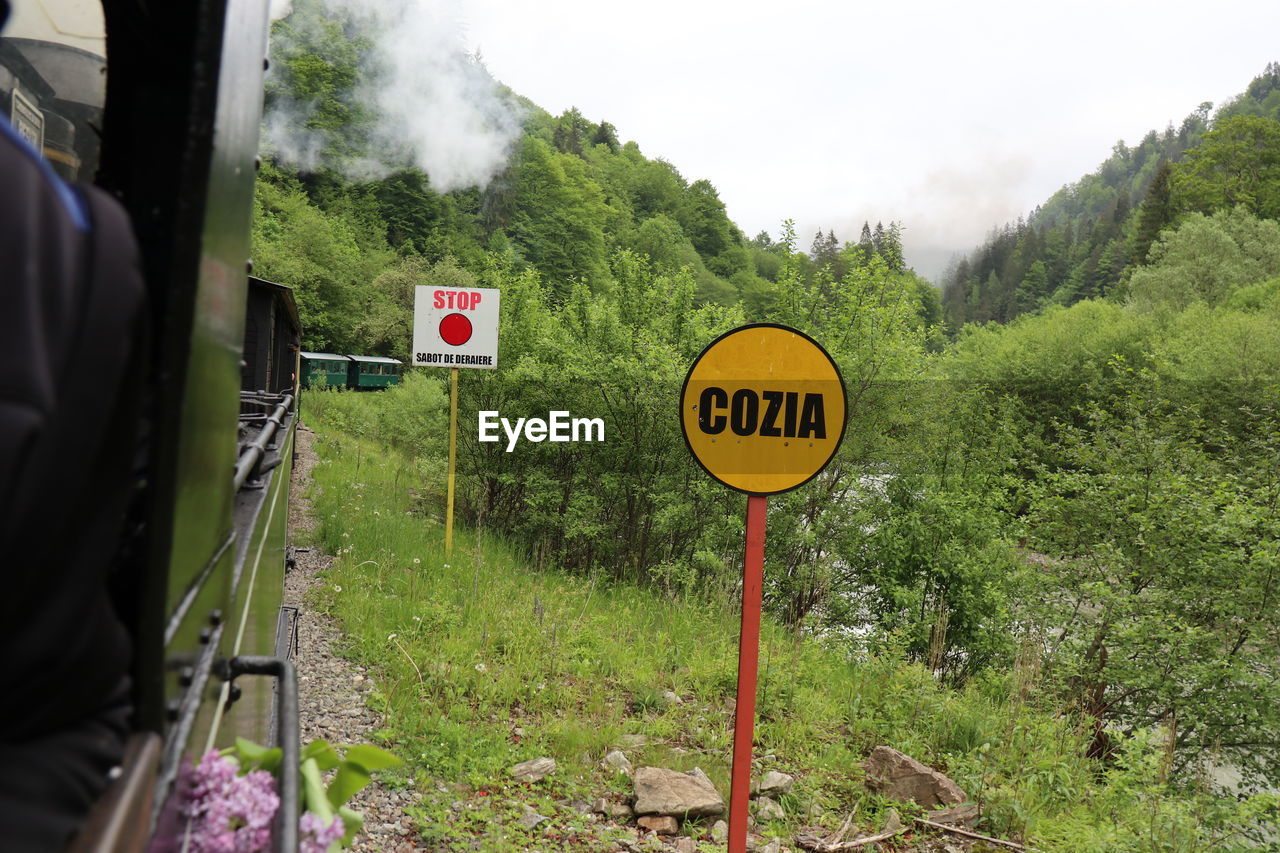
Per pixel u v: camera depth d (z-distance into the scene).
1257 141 105.31
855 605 11.77
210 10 1.06
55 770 0.90
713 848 4.57
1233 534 10.35
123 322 0.92
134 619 1.12
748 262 176.00
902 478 12.37
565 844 4.41
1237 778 10.84
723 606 9.25
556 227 109.44
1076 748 6.88
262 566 2.79
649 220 138.38
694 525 11.45
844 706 7.11
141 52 1.25
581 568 11.66
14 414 0.79
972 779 5.84
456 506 12.77
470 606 8.00
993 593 11.35
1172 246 59.66
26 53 1.71
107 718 1.02
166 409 1.02
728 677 7.15
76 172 1.82
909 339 12.19
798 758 6.01
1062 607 11.23
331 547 10.05
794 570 11.68
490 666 6.80
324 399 28.09
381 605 7.79
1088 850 4.97
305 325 51.94
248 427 4.20
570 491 12.27
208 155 1.04
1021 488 13.18
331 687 5.96
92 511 0.93
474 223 101.44
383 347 57.38
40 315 0.84
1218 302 53.28
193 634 1.27
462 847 4.18
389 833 4.26
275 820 1.29
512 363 12.31
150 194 1.26
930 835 5.24
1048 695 9.30
